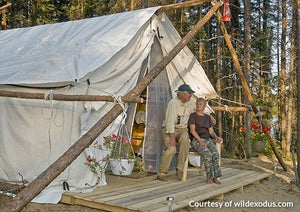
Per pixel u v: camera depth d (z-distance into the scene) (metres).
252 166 8.38
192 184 5.42
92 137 3.26
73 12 17.48
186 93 5.69
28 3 16.91
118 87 5.50
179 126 5.78
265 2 14.66
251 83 14.32
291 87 11.65
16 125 5.25
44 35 6.52
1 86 5.30
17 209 2.49
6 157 5.26
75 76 4.67
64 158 2.93
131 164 5.55
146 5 13.27
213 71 15.71
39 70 5.02
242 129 10.09
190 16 15.52
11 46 6.51
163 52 6.66
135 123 7.13
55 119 5.02
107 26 5.94
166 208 3.98
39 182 2.69
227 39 7.23
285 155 11.05
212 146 5.61
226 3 6.65
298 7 6.48
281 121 12.60
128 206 4.03
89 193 4.66
